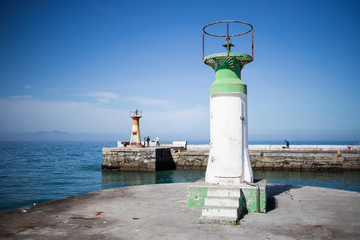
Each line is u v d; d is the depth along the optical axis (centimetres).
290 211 651
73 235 495
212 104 743
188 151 4003
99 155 7950
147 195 848
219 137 721
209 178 727
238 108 718
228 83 718
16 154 8375
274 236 486
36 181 2855
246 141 731
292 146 4053
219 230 519
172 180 2867
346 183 2548
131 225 553
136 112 4081
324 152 3475
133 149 3547
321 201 752
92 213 643
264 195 647
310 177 2877
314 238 475
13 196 2050
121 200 780
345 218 593
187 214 633
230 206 604
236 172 705
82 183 2723
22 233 506
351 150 3791
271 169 3362
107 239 475
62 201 766
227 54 714
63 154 8475
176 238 478
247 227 536
